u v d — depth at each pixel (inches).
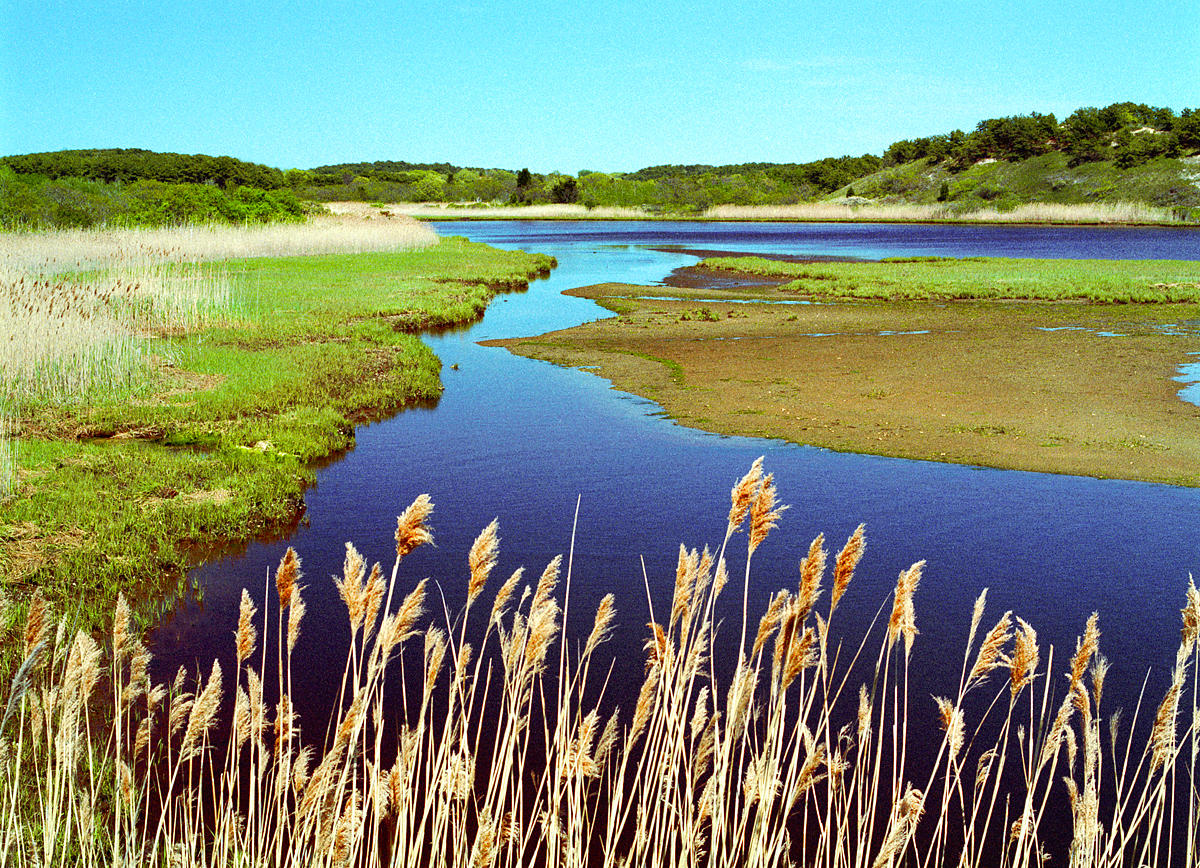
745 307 1243.2
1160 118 4692.4
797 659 133.3
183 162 4037.9
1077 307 1222.9
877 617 323.0
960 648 299.0
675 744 153.5
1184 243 2586.1
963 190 4815.5
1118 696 267.0
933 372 778.2
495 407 669.3
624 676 278.5
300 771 141.7
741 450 550.0
